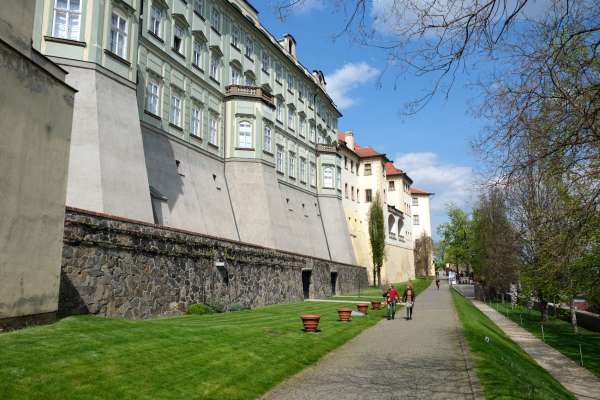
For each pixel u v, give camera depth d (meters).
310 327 15.99
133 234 16.20
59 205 11.42
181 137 30.67
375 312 26.22
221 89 36.28
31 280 10.30
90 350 8.99
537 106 9.49
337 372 10.87
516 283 40.19
